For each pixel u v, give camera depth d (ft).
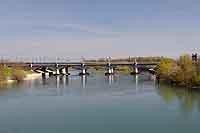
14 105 335.06
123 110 298.35
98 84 599.16
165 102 340.39
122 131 221.25
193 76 485.56
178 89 467.52
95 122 250.37
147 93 425.69
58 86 565.94
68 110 303.89
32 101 364.38
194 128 223.10
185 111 284.61
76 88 520.42
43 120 260.01
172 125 233.14
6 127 237.45
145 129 224.33
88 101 361.92
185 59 543.80
